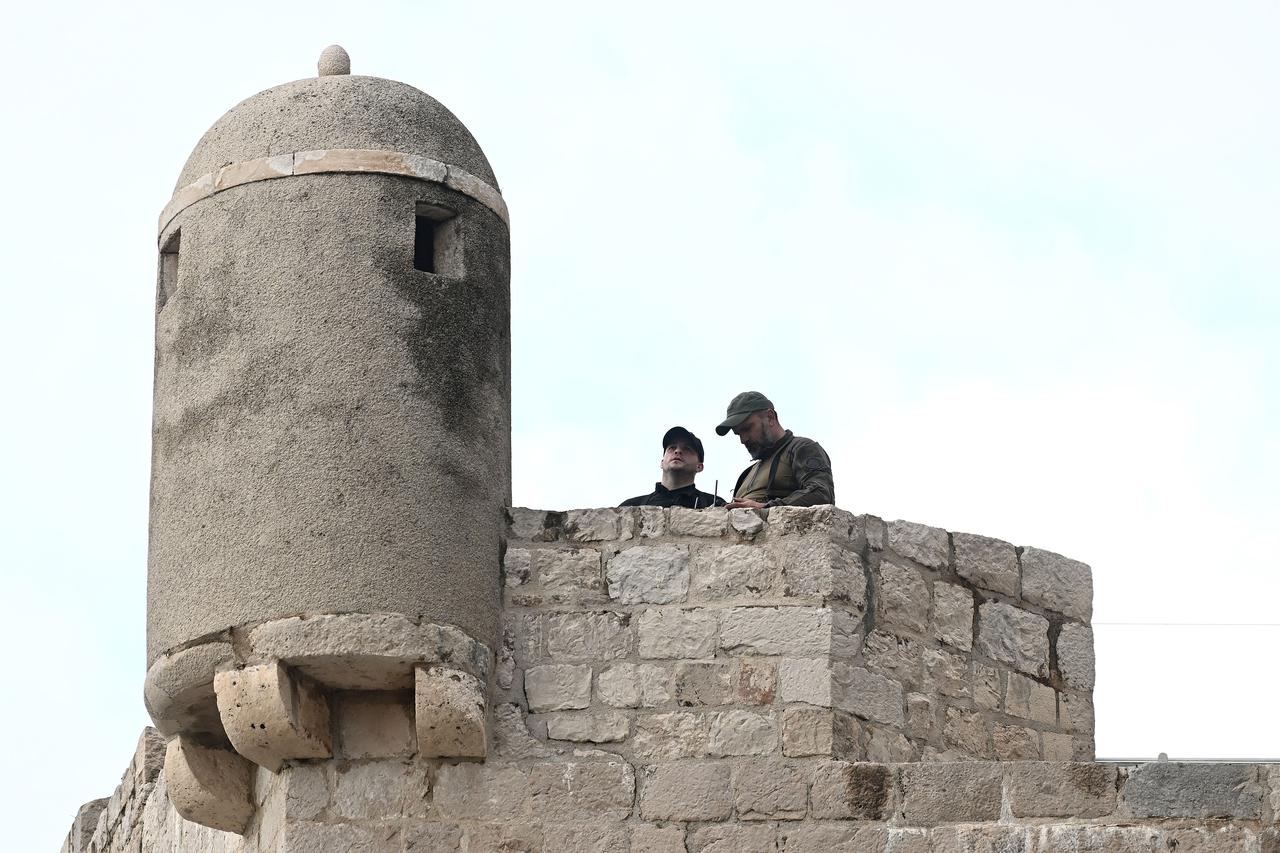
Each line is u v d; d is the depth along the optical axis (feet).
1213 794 62.54
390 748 64.23
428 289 66.23
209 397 65.51
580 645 65.46
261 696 62.75
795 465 70.33
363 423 64.44
